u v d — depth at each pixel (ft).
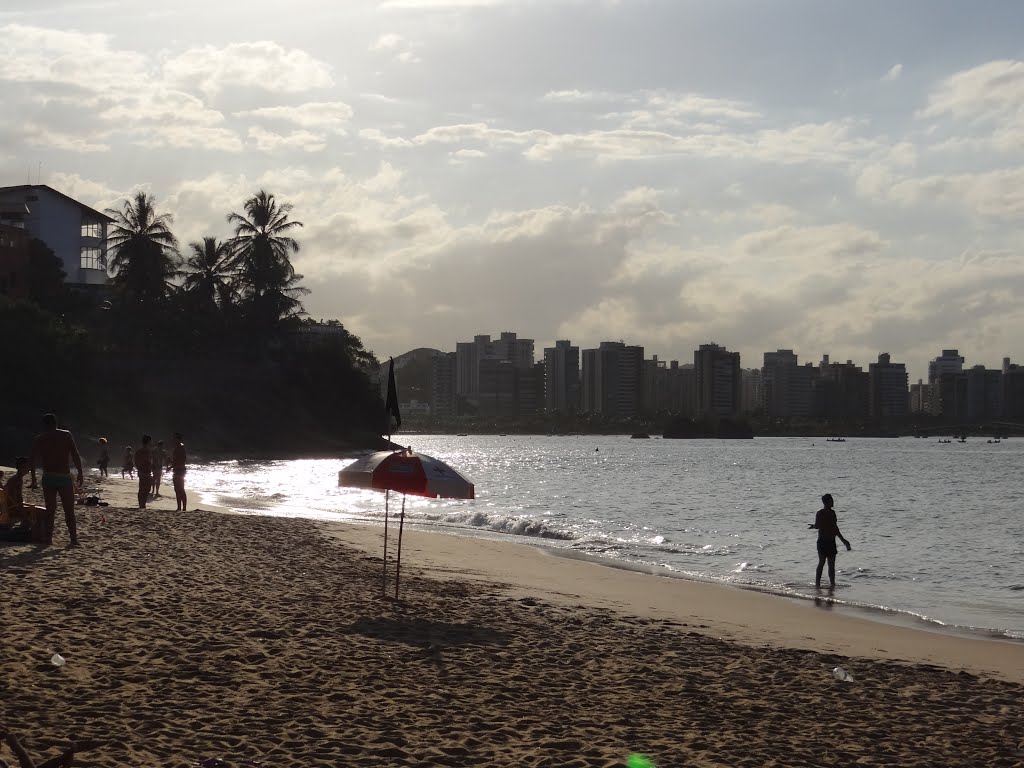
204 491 158.61
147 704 25.35
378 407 399.44
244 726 24.20
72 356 272.10
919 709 31.91
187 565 52.24
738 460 404.57
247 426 338.95
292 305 337.52
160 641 32.60
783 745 26.27
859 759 25.40
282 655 32.42
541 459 408.87
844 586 71.82
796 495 190.39
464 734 25.04
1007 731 29.25
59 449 54.44
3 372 253.24
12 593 38.73
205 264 331.16
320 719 25.32
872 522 136.67
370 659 33.06
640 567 78.48
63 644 30.99
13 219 315.17
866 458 435.94
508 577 65.51
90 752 21.18
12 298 280.72
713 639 43.96
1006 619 57.72
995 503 175.22
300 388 367.25
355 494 163.53
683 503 165.68
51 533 54.08
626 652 39.09
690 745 25.66
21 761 16.67
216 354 346.54
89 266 337.52
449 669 32.83
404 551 77.36
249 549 64.08
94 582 42.96
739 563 84.69
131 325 307.99
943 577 78.59
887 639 48.60
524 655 36.60
